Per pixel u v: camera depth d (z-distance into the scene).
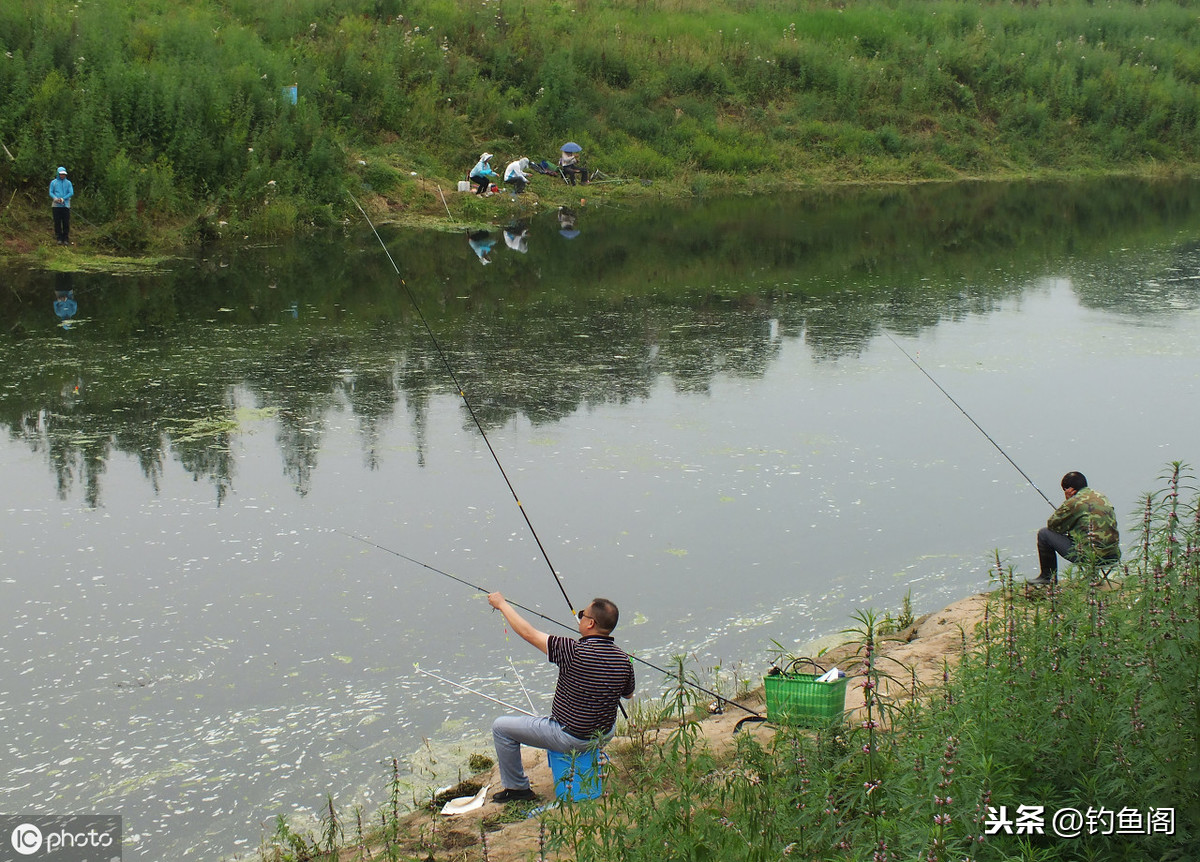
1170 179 36.66
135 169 20.22
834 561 7.89
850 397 11.87
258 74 23.86
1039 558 7.32
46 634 6.69
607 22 34.12
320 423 10.66
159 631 6.77
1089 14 44.91
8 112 19.52
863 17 39.47
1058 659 4.38
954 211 28.08
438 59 28.52
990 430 10.78
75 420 10.55
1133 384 12.55
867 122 35.94
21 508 8.48
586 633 4.95
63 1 23.78
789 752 4.25
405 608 7.12
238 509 8.59
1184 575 4.14
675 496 9.00
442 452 9.93
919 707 4.52
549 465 9.66
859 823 3.72
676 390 12.05
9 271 17.45
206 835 5.00
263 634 6.76
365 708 6.02
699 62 33.84
